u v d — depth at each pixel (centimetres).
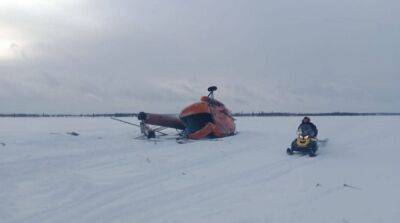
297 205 942
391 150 1900
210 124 2322
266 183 1166
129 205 919
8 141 1766
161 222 813
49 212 855
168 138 2334
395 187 1128
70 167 1303
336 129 3041
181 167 1387
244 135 2588
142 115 2344
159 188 1080
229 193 1045
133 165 1393
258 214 873
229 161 1535
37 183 1076
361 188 1115
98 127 3347
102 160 1455
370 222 833
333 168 1419
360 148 1970
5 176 1124
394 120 4556
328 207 930
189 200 973
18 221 799
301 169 1395
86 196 980
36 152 1528
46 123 4272
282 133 2758
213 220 831
